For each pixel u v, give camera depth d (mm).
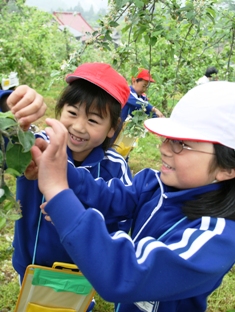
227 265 1058
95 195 1445
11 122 955
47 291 1570
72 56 3086
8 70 6703
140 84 4262
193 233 1081
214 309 2918
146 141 6969
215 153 1137
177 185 1230
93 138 1706
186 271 979
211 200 1176
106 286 930
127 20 2914
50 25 10469
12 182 4453
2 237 3416
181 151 1163
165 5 2857
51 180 1037
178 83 4828
